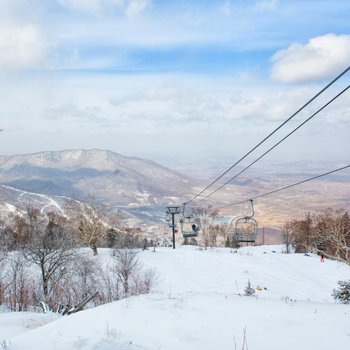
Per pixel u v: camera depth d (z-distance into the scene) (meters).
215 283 51.00
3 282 43.75
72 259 49.03
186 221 53.00
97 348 10.52
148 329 12.82
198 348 11.16
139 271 54.72
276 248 98.50
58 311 28.56
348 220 74.00
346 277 56.09
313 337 12.23
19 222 72.38
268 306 16.22
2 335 16.17
